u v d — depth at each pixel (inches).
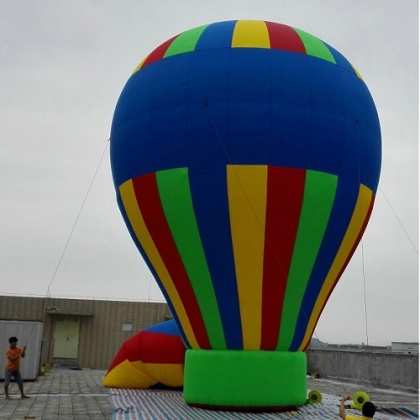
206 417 442.6
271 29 488.4
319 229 455.5
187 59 472.1
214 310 466.3
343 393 749.9
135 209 488.1
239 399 460.8
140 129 477.4
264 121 443.5
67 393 637.3
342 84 476.4
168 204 460.1
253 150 442.3
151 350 655.1
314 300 477.4
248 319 462.6
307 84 457.4
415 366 766.5
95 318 1209.4
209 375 469.7
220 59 461.7
